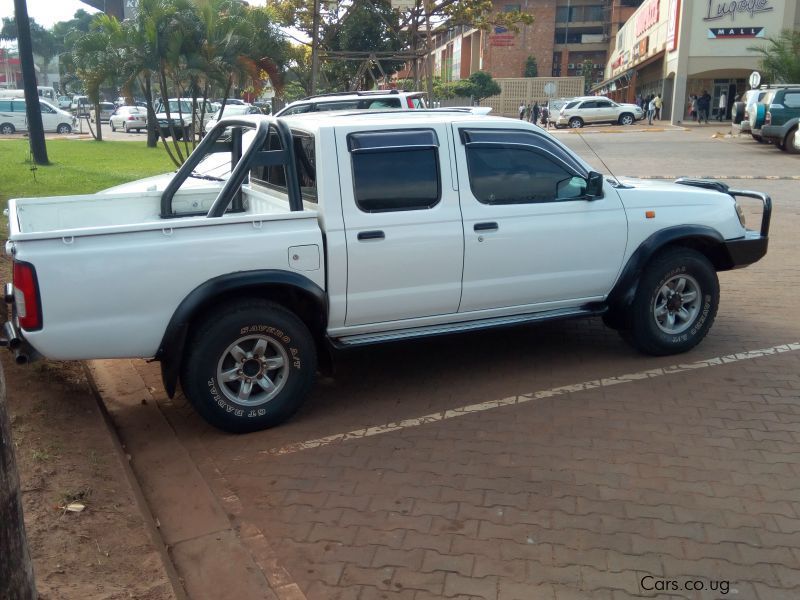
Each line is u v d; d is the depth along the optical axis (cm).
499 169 523
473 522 375
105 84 1520
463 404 523
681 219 584
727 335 653
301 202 482
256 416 473
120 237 425
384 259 487
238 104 3828
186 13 1446
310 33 2261
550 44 7081
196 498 405
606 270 564
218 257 445
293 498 404
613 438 463
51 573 316
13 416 457
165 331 442
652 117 4112
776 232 1129
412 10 2019
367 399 536
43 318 411
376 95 1245
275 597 322
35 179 1448
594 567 337
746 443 452
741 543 353
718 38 3919
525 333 677
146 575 322
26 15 1712
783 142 2353
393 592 324
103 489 391
